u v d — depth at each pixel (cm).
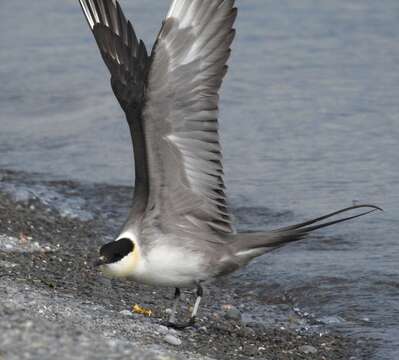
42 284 1442
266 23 3166
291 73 2736
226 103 2530
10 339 995
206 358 1170
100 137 2434
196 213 1263
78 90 2748
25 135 2461
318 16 3222
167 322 1318
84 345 1010
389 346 1344
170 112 1191
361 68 2759
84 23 3362
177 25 1177
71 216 1928
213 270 1279
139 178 1248
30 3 3619
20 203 1970
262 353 1288
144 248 1250
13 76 2855
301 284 1574
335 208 1912
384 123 2361
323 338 1379
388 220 1838
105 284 1513
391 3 3319
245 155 2206
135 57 1238
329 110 2456
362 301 1504
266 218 1888
